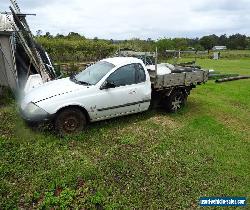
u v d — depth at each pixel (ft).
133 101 30.83
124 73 30.25
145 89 31.50
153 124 32.14
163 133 30.22
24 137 26.40
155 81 33.24
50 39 110.01
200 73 37.88
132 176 22.30
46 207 18.44
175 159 25.40
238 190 22.22
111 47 109.70
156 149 26.73
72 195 19.44
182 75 35.68
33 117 26.18
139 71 31.24
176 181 22.36
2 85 39.01
